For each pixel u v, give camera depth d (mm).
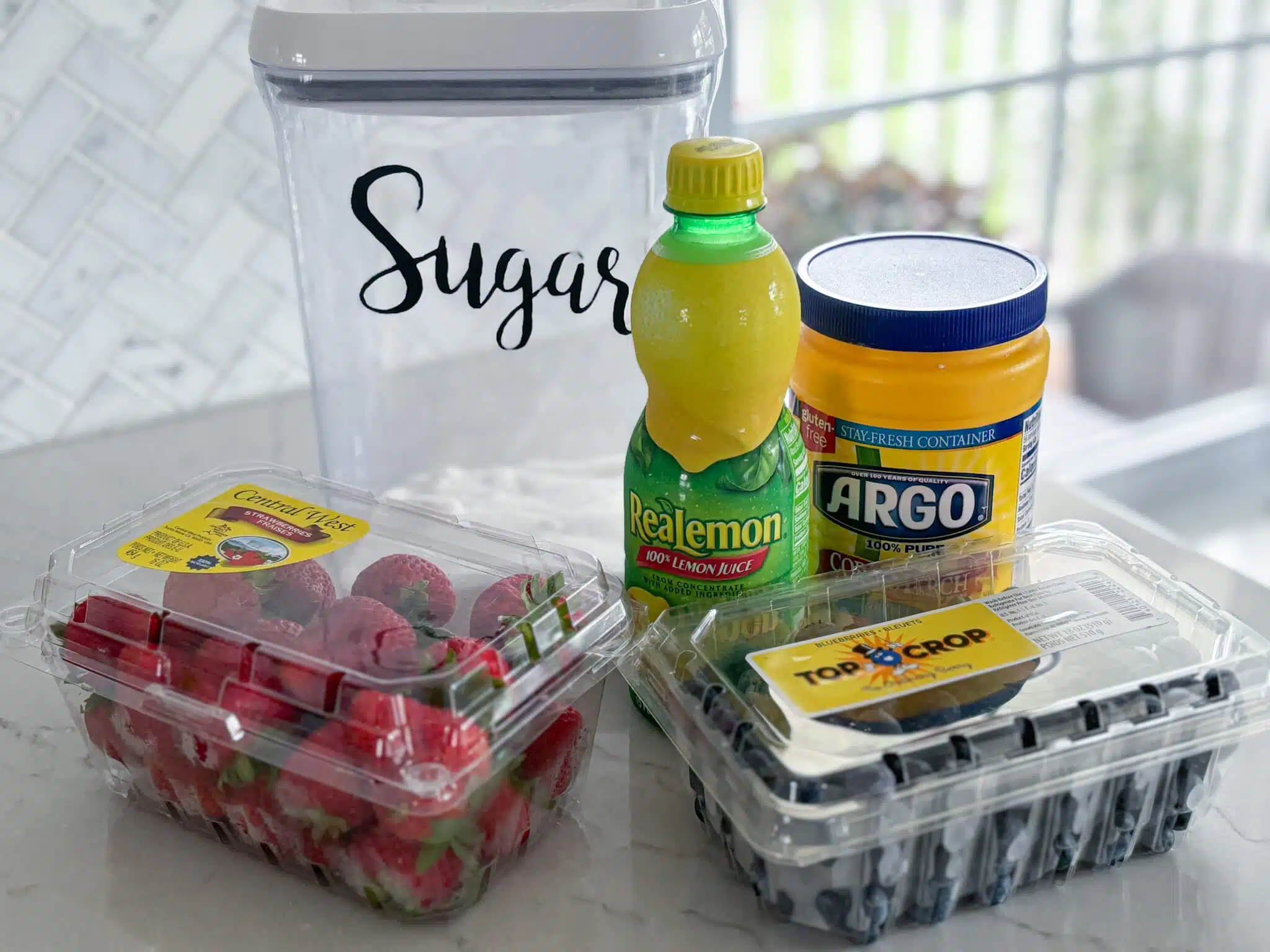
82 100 980
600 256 820
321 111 750
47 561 914
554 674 613
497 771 574
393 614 615
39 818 680
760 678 609
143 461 1047
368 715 555
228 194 1058
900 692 595
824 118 1545
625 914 615
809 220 2225
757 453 654
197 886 634
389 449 877
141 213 1033
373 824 575
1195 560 877
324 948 597
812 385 697
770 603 673
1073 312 2355
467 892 603
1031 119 2162
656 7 758
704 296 612
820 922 583
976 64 2059
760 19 2002
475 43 704
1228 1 2070
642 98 729
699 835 666
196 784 620
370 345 839
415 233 800
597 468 904
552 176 789
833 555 730
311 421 1111
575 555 694
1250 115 2219
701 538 666
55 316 1038
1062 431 2277
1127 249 2326
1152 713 584
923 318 638
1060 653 618
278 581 653
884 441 676
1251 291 2357
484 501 897
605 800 690
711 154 603
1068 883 627
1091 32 2000
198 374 1109
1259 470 2293
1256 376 2402
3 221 994
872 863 561
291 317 1128
